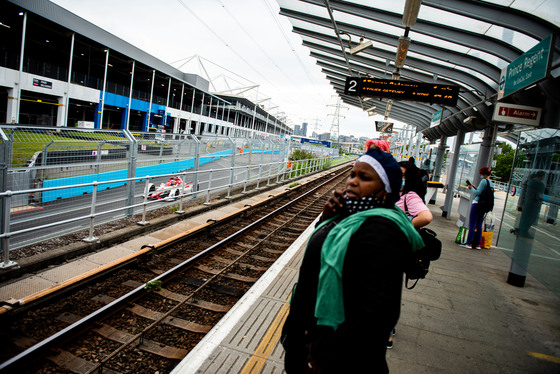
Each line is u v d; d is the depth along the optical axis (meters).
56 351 3.52
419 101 8.75
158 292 5.02
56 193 7.87
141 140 9.95
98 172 8.97
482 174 7.73
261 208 12.05
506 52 6.16
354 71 12.15
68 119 37.84
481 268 6.55
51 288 4.42
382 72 11.38
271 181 18.50
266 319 3.88
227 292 5.28
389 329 1.17
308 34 9.69
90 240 6.29
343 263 1.21
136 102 42.34
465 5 5.25
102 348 3.72
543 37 4.87
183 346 3.87
